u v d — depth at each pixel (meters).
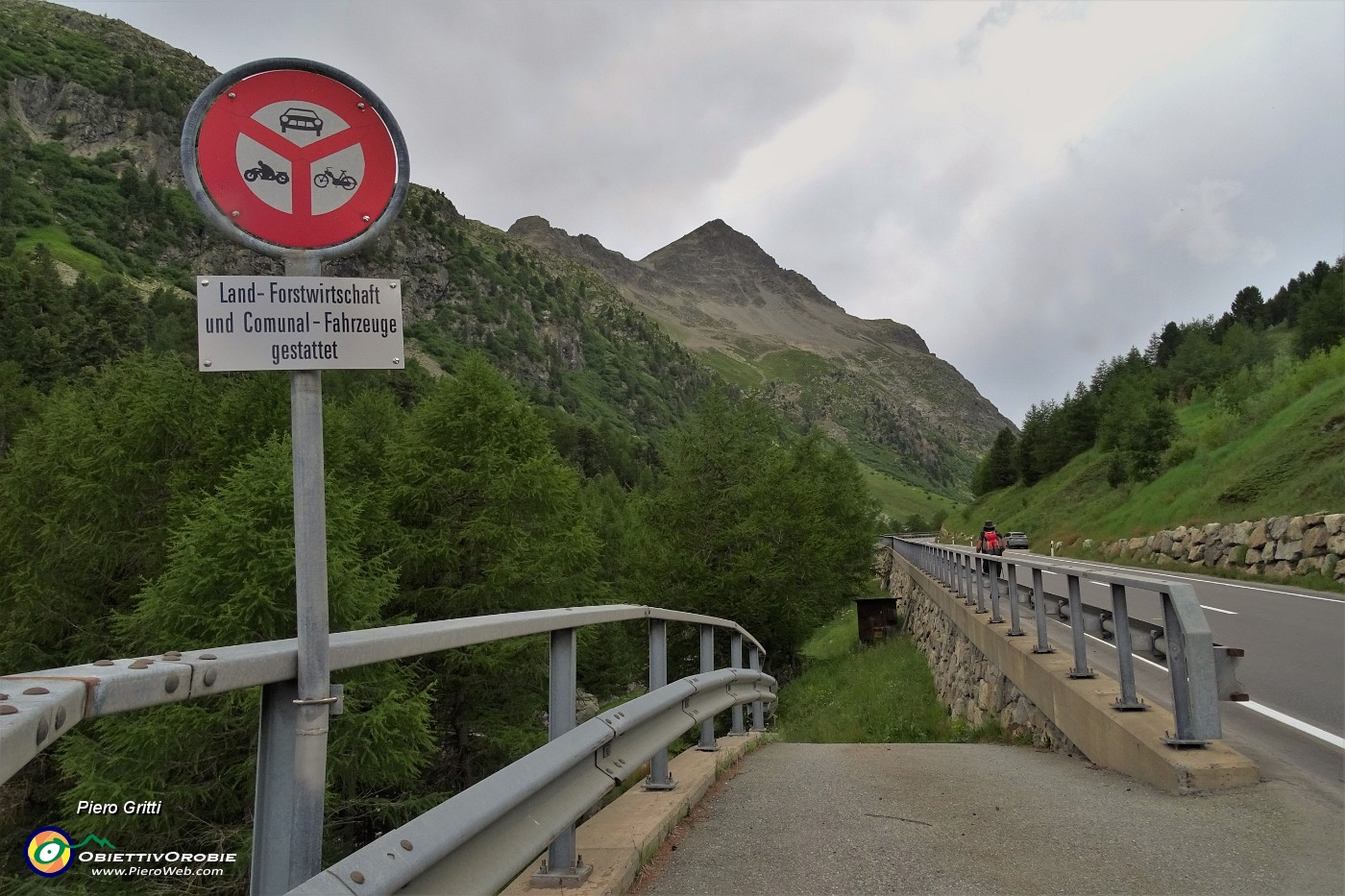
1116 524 48.41
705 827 5.26
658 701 5.13
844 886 3.99
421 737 15.70
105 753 11.20
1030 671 9.67
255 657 2.04
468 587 22.70
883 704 19.62
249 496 16.02
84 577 21.17
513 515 23.61
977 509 112.88
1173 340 127.50
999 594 13.74
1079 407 91.38
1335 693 8.85
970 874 4.09
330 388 38.94
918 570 29.86
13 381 76.12
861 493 51.56
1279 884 3.84
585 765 3.92
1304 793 5.34
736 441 32.66
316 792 2.22
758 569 30.67
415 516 23.45
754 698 10.16
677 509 31.78
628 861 4.07
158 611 15.79
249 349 2.54
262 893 2.16
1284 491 29.73
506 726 20.92
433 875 2.44
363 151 2.80
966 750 9.03
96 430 22.78
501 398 24.59
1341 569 20.75
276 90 2.72
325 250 2.73
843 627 49.78
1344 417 31.53
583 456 149.75
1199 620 5.98
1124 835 4.66
